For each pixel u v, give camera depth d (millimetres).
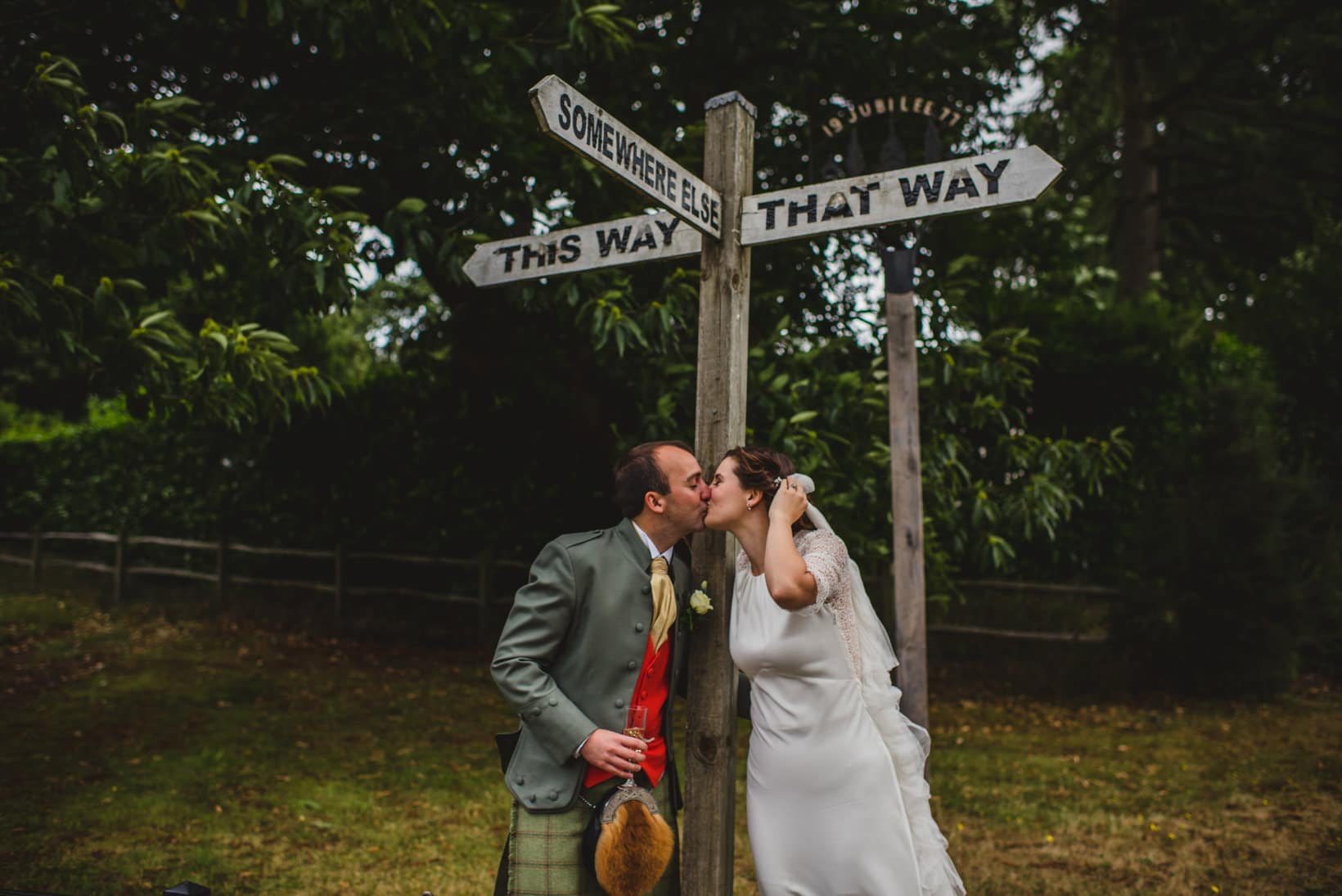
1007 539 8055
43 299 3553
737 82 6855
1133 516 8062
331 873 3994
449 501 9523
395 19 4156
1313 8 10273
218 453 10773
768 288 5973
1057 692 7363
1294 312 8422
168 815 4652
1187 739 6055
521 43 5203
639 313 4746
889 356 3855
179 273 5043
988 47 7941
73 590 11516
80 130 3434
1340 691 7297
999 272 9625
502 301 6312
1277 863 4070
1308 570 7191
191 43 5188
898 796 2324
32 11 4531
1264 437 7246
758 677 2371
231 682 7504
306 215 4066
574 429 7301
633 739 2211
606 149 2062
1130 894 3787
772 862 2336
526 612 2307
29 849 4168
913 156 6906
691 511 2393
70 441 12648
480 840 4383
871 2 6980
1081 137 13531
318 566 10250
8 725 6266
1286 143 11469
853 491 5289
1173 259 14562
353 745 5945
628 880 2148
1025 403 8336
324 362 10656
